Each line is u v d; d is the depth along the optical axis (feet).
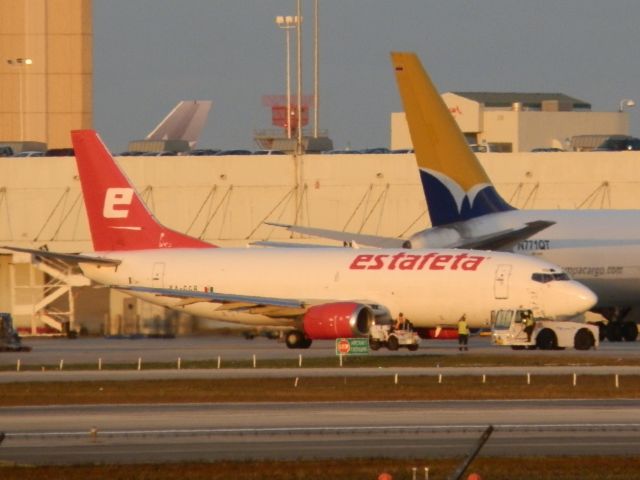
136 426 543.80
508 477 424.87
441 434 508.53
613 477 424.46
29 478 423.23
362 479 421.18
